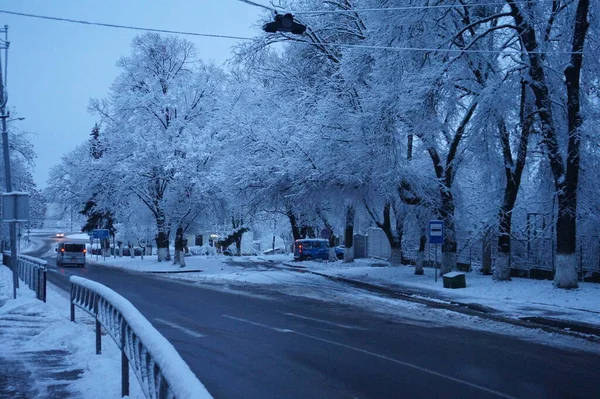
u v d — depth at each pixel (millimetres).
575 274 20703
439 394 8133
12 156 46188
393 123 24469
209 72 48531
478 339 13055
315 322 15203
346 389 8359
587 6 20203
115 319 8273
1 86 20188
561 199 20828
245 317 15969
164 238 49438
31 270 21625
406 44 23406
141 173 44688
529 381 9008
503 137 24141
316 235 55562
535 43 21391
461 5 21109
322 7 31953
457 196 30078
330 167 28203
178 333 13148
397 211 32438
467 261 31422
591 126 22453
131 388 7652
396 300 21031
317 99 31484
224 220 49688
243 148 35438
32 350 10492
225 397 7906
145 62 48125
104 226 68375
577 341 13156
